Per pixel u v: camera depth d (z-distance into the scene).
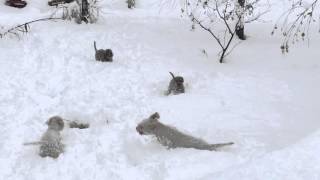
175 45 11.10
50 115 7.56
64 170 5.94
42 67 9.56
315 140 5.44
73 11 12.91
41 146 6.25
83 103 7.99
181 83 8.41
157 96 8.34
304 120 7.12
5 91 8.44
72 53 10.31
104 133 6.80
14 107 7.84
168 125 6.54
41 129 7.07
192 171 5.62
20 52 10.26
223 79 9.02
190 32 12.30
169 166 5.77
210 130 6.89
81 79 9.02
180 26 12.84
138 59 10.10
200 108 7.72
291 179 4.80
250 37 12.14
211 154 5.96
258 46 11.21
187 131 6.86
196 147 6.22
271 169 5.04
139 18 13.67
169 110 7.68
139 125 6.38
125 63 9.89
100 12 14.24
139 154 6.20
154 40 11.39
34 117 7.49
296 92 8.34
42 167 6.01
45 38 11.06
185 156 5.98
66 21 12.62
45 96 8.30
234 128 6.95
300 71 9.39
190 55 10.48
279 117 7.32
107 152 6.28
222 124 7.10
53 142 6.22
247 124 7.08
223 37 11.90
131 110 7.73
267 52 10.70
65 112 7.68
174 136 6.27
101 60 9.94
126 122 7.21
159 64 9.82
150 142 6.50
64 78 9.07
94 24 12.56
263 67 9.70
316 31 12.42
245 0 12.30
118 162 6.04
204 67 9.70
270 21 13.64
